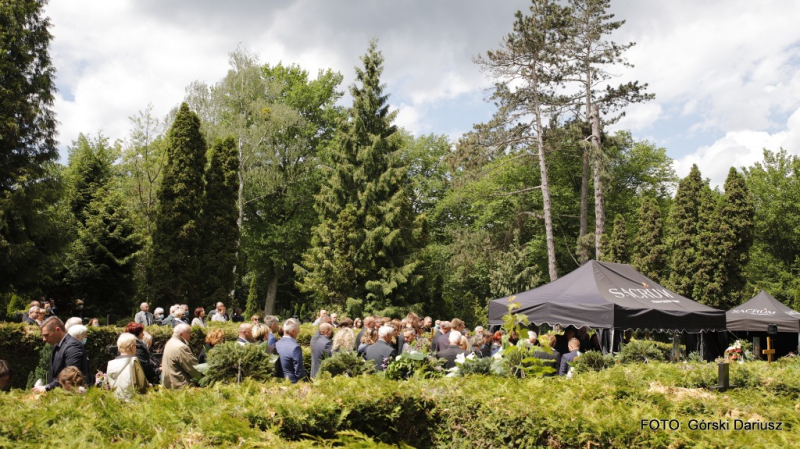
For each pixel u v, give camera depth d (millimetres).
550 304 11539
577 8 30953
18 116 20312
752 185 43781
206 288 25859
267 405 4508
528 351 6938
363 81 32812
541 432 4578
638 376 6785
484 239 33906
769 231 42531
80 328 6562
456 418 5105
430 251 33438
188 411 4398
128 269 25312
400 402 5039
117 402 4488
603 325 10750
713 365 7262
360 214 30812
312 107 40375
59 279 24094
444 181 44406
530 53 29875
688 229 30016
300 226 37688
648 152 39375
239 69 34844
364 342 9062
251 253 38188
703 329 11727
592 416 4512
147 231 29359
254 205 38844
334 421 4625
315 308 32094
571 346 9203
